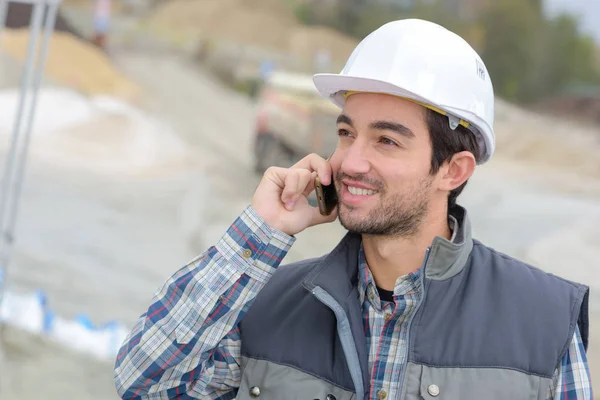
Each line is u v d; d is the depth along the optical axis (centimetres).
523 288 149
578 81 3528
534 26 3528
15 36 1775
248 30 3262
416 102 145
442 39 149
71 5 2889
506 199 1423
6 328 501
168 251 909
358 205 147
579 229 1230
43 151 1266
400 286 149
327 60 3053
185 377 156
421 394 142
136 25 2992
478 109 148
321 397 150
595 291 930
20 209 952
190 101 2173
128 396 158
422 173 146
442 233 153
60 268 751
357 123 147
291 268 168
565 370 147
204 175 1323
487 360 144
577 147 2058
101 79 1959
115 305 680
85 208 1024
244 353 159
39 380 449
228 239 153
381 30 151
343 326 148
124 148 1419
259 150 1298
